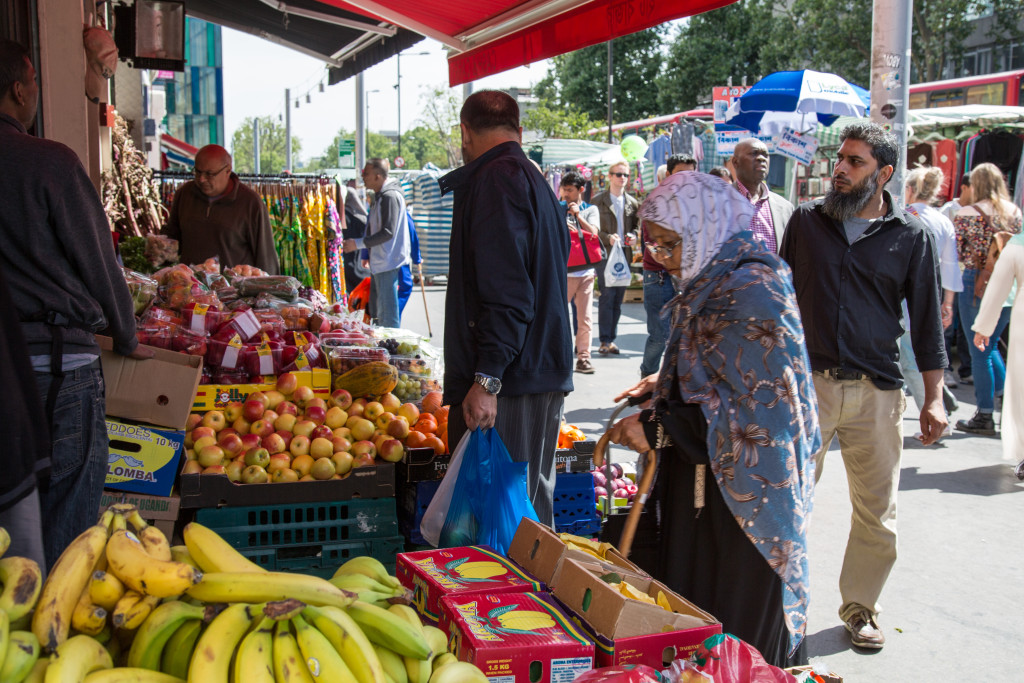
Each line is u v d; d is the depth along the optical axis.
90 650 1.68
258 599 1.81
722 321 2.53
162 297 4.64
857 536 3.97
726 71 39.34
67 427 2.93
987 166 8.27
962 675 3.76
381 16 6.17
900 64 6.01
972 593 4.55
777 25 37.72
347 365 4.38
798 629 2.58
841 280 3.70
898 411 3.78
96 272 2.96
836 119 14.08
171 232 6.56
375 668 1.75
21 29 5.12
